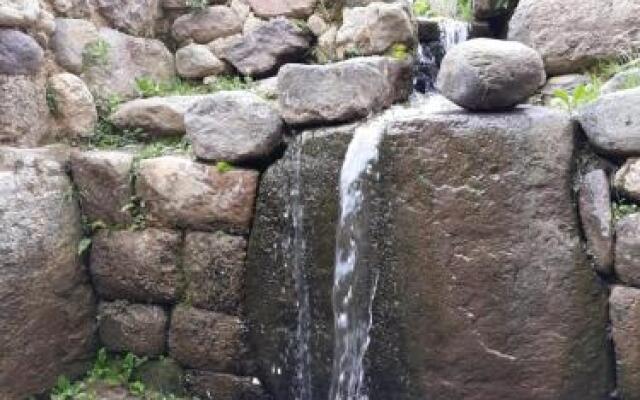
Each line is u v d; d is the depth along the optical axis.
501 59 2.60
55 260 3.28
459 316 2.64
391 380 2.80
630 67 2.96
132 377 3.48
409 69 3.52
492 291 2.59
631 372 2.47
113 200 3.41
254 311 3.19
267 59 4.18
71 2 3.67
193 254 3.29
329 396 2.99
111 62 3.90
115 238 3.42
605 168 2.53
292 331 3.08
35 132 3.38
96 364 3.52
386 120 2.83
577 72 3.20
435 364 2.70
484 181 2.58
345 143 2.88
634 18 3.07
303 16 4.20
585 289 2.52
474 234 2.61
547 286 2.54
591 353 2.52
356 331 2.86
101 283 3.49
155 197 3.33
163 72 4.30
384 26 3.70
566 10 3.19
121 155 3.42
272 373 3.17
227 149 3.17
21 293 3.10
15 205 3.09
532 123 2.55
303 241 2.99
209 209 3.23
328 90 2.97
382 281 2.78
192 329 3.32
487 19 3.97
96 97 3.77
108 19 3.95
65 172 3.43
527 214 2.55
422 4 4.79
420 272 2.70
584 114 2.54
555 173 2.53
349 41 3.87
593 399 2.53
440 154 2.64
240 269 3.21
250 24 4.24
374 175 2.76
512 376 2.60
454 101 2.71
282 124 3.12
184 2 4.38
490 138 2.57
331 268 2.93
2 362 3.02
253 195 3.17
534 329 2.56
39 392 3.22
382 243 2.77
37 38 3.39
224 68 4.30
